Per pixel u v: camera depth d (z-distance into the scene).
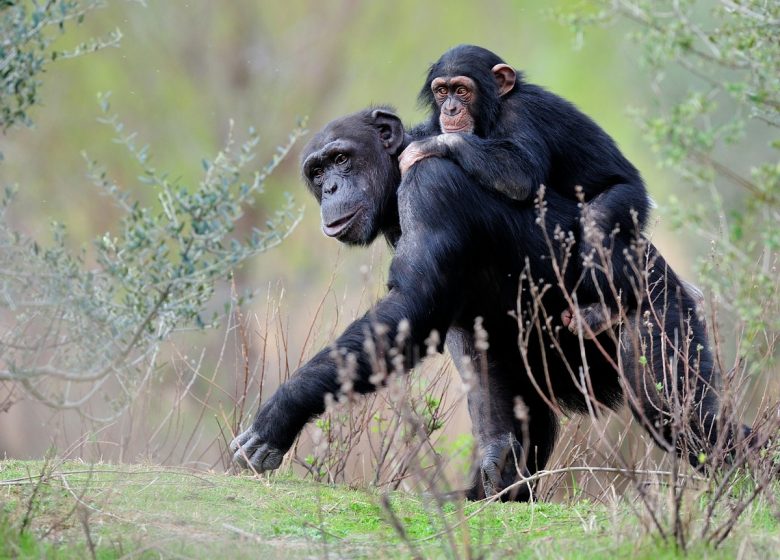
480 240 14.98
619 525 11.16
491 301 15.32
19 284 11.30
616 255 14.52
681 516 10.88
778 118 15.00
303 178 16.70
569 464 15.88
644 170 39.06
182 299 11.80
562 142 15.47
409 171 15.03
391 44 46.62
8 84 11.73
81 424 16.69
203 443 21.08
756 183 16.20
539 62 48.09
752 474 12.52
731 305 14.04
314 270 38.50
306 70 45.12
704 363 14.19
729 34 14.84
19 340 11.96
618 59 45.12
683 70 25.38
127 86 43.31
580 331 12.18
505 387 15.85
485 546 10.97
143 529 11.09
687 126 14.53
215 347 31.09
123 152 42.50
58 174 41.75
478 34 48.00
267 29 45.03
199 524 11.46
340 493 13.20
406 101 46.06
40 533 10.74
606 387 15.79
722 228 14.35
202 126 43.78
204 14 44.19
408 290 14.26
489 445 15.52
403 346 13.79
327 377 13.48
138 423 17.16
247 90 44.25
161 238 11.87
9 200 11.95
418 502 12.95
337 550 10.85
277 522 11.80
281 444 13.53
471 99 15.88
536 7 48.12
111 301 11.69
